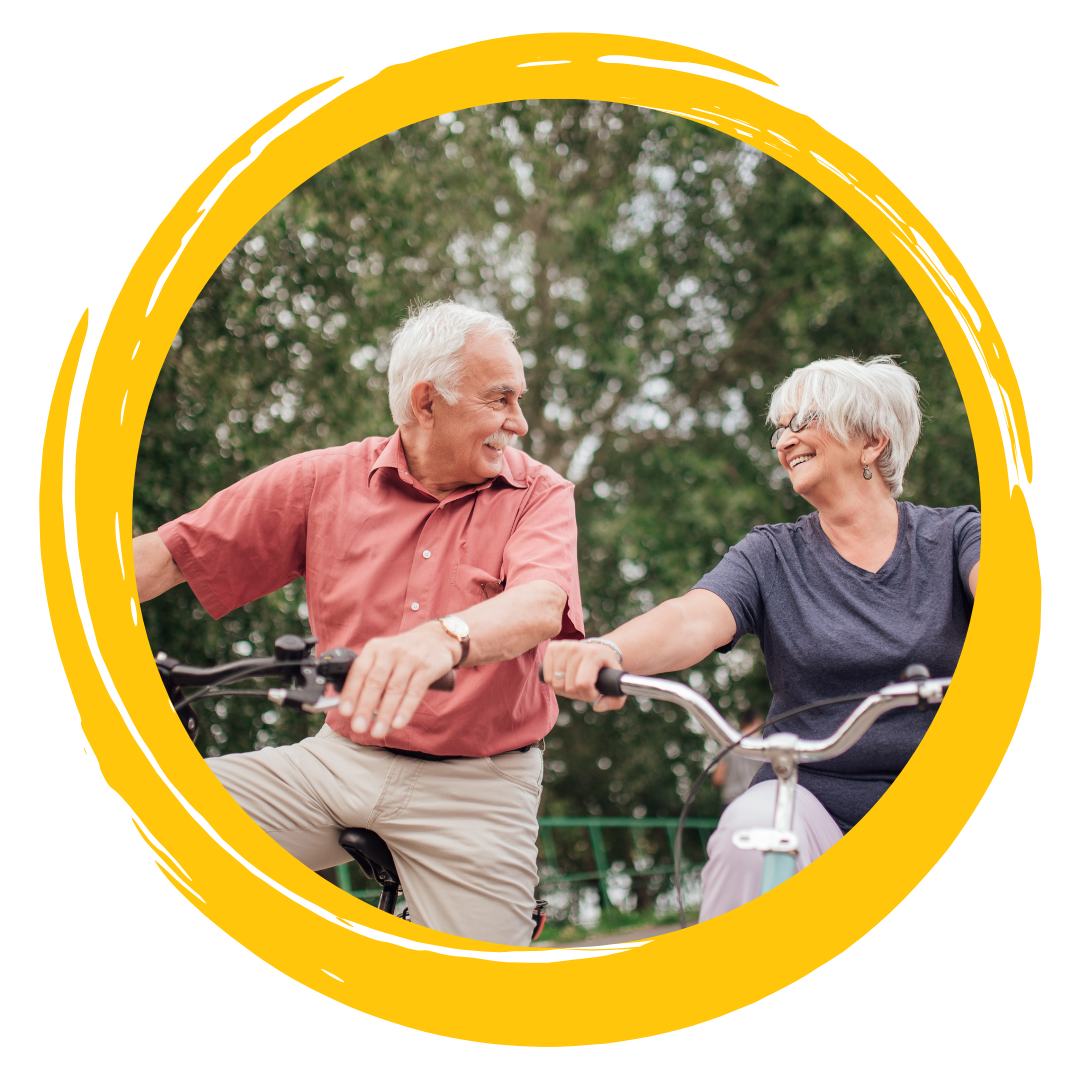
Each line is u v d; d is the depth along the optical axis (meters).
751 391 7.96
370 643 1.71
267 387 5.55
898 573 2.08
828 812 2.01
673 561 7.32
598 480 8.08
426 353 2.16
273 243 5.43
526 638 1.89
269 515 2.26
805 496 2.16
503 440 2.20
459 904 2.14
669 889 7.92
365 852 2.14
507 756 2.18
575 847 8.19
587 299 7.56
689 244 7.94
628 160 7.93
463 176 6.99
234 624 5.45
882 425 2.09
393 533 2.22
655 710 8.09
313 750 2.19
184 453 5.23
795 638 2.08
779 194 7.51
